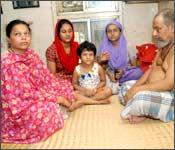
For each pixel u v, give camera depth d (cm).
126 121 153
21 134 139
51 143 131
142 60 217
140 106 142
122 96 182
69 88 182
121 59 234
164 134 133
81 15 278
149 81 165
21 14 277
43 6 277
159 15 145
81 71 211
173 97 146
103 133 138
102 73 214
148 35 276
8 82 142
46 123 139
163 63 155
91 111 174
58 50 217
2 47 165
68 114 171
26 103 142
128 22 276
